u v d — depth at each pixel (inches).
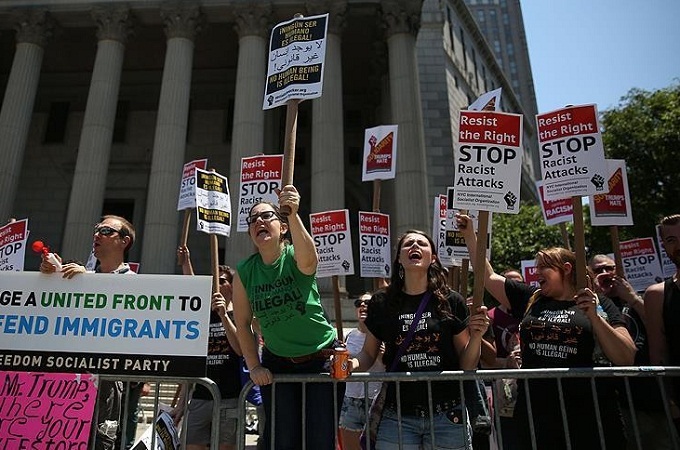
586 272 170.4
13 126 851.4
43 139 1155.3
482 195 172.6
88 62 1150.3
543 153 200.2
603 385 158.4
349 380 150.8
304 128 1166.3
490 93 209.9
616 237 284.4
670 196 874.1
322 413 151.4
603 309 167.6
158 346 155.7
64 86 1182.9
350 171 1156.5
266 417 156.1
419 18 940.6
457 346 160.1
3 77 1157.1
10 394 151.3
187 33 903.1
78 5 927.0
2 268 294.5
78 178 812.0
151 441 153.2
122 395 189.0
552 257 176.1
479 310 151.4
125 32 925.2
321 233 324.8
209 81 1181.7
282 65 195.3
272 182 303.4
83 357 154.3
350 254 319.3
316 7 902.4
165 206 791.1
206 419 229.9
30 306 157.6
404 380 150.6
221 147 1141.7
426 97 1205.7
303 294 156.1
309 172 1139.3
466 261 247.3
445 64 1256.8
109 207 1136.2
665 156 858.1
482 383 203.9
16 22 932.0
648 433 186.2
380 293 171.9
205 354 155.5
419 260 161.9
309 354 156.5
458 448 149.9
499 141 177.5
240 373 233.3
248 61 866.1
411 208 783.1
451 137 1165.7
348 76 1172.5
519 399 169.9
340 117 845.2
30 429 148.3
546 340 165.8
